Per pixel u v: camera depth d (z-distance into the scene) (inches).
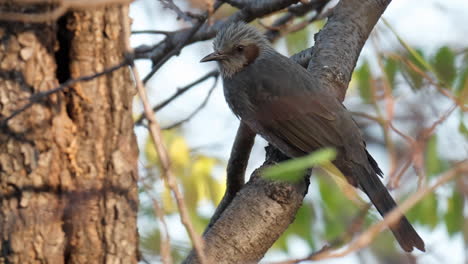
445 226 450.9
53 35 313.4
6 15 268.7
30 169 303.6
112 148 317.7
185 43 516.4
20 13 303.3
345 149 494.6
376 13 526.3
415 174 397.4
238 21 572.7
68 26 314.5
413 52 450.9
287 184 392.5
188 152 546.0
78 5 259.0
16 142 303.0
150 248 422.0
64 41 319.0
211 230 385.4
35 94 290.2
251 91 534.3
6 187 302.0
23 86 305.3
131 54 260.2
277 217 388.8
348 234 267.3
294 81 517.0
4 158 302.0
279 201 390.3
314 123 498.9
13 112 288.8
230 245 377.7
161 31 585.0
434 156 404.8
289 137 508.1
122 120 320.8
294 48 661.3
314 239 494.3
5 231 300.0
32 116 305.0
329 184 489.1
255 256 384.2
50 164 307.3
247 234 381.1
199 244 238.2
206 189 541.3
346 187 462.9
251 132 529.7
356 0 527.2
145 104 249.0
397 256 544.4
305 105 502.9
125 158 320.2
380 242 542.9
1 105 303.6
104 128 316.8
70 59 315.6
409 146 386.6
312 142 498.6
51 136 307.9
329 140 495.5
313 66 515.8
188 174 539.2
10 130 302.4
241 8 569.9
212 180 543.2
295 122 505.4
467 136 424.8
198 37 599.5
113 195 315.3
